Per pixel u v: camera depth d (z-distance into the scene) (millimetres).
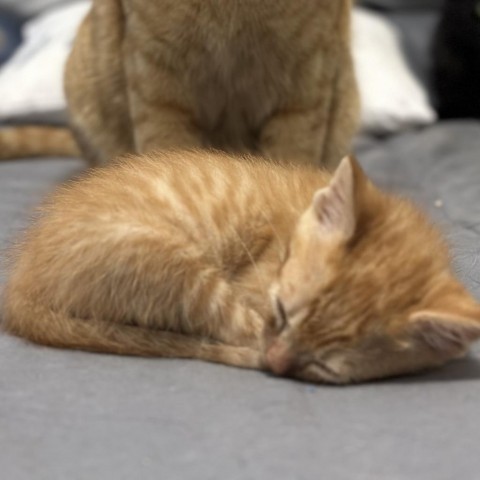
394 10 1166
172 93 639
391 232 461
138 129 656
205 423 387
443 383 429
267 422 389
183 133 654
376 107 964
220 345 463
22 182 763
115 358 450
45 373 429
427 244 466
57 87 952
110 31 698
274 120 657
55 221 490
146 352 456
